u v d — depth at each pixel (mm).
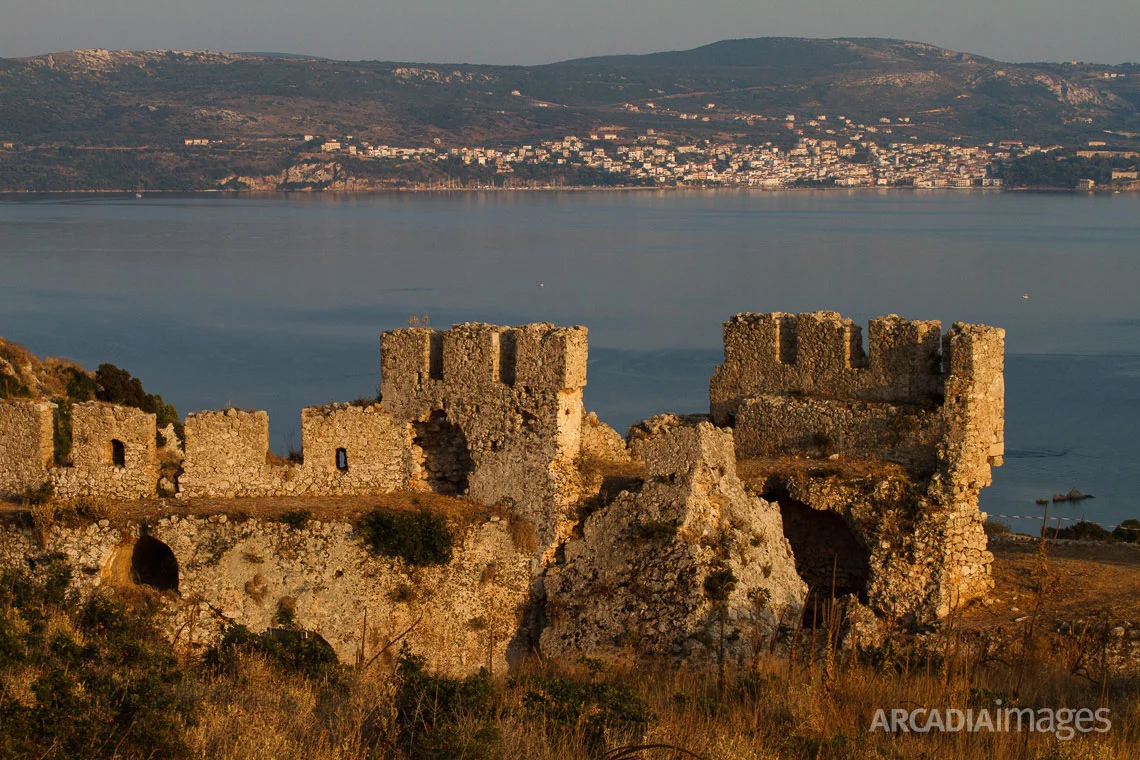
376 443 44219
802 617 41406
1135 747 29062
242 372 153125
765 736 29812
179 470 44344
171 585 42750
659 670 37969
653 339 176625
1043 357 169875
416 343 43906
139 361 161875
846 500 43031
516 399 42281
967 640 39000
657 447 41438
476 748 27234
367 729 29906
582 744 29031
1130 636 38344
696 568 39438
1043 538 36750
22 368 75062
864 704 32062
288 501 43250
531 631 42094
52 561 41562
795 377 47469
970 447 42469
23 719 26672
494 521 42094
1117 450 117062
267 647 37969
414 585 41469
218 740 28594
